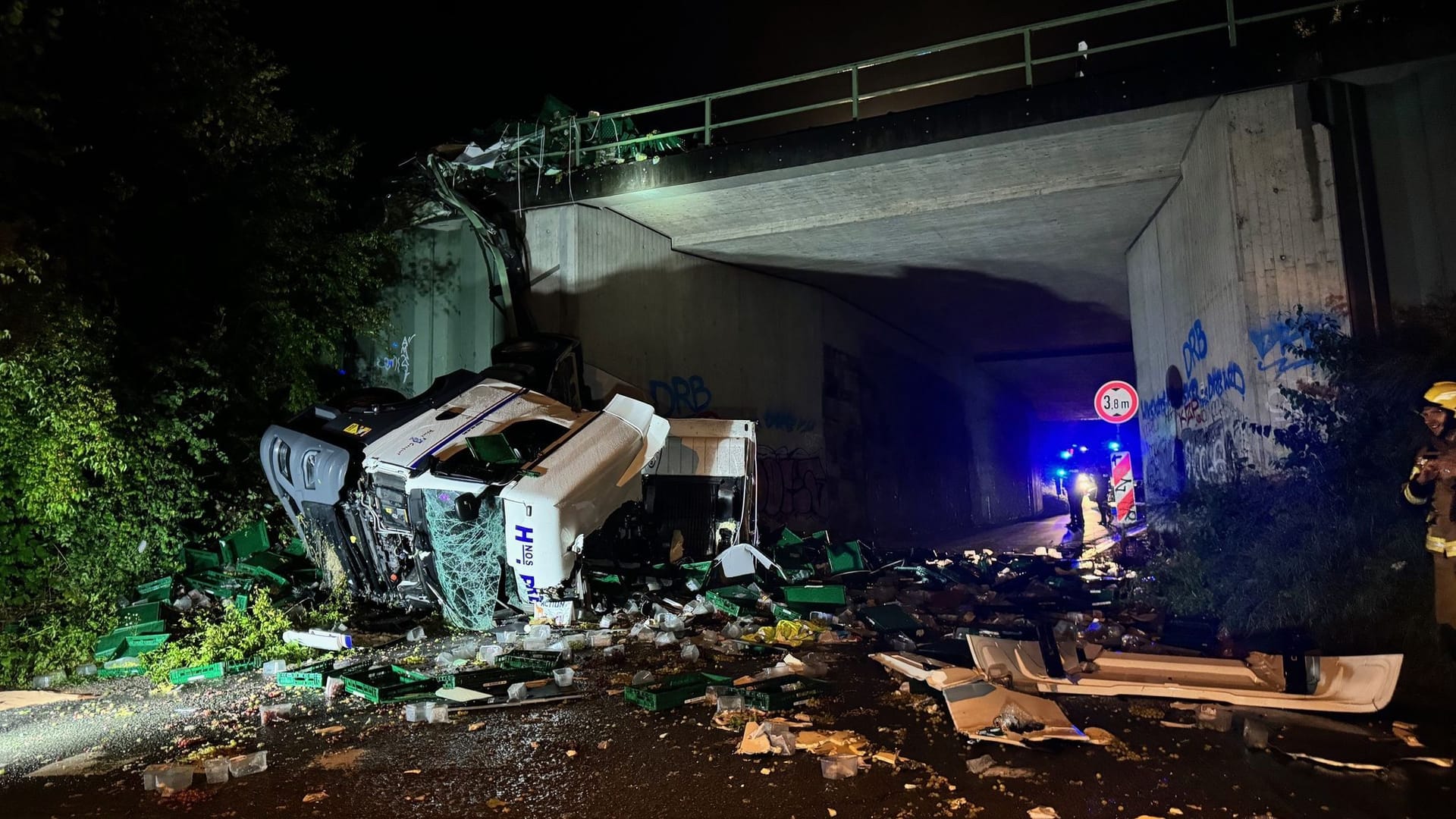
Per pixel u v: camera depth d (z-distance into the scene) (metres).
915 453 23.58
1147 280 13.76
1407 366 7.23
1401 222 8.86
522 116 15.94
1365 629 6.26
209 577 9.13
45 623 7.58
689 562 9.87
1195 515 8.60
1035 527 25.28
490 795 4.01
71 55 8.66
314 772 4.36
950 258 15.60
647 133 15.28
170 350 10.02
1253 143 9.30
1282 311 8.98
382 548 8.22
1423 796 3.89
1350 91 9.13
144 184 9.96
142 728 5.30
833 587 8.91
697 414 13.79
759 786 4.07
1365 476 6.95
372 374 13.62
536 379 9.73
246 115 10.38
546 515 7.25
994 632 7.39
